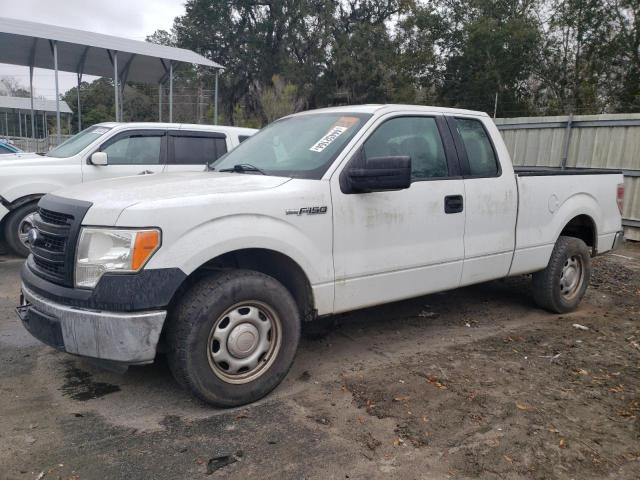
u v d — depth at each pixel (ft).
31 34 44.98
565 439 10.76
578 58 104.68
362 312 18.52
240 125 112.57
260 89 129.80
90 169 25.89
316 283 12.58
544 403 12.21
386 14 135.33
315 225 12.43
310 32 129.08
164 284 10.44
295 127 15.24
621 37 96.89
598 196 19.74
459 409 11.80
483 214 15.84
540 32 107.04
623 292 22.31
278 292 11.91
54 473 9.35
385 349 15.26
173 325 11.01
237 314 11.48
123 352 10.36
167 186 11.99
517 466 9.86
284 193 12.03
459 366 14.15
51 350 14.58
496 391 12.73
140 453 10.00
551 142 38.34
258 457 9.95
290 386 12.85
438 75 125.59
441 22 120.37
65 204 11.28
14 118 134.51
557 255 18.42
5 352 14.39
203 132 29.01
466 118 16.28
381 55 126.21
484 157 16.38
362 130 13.61
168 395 12.27
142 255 10.29
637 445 10.64
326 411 11.66
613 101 101.45
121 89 62.44
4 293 19.62
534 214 17.39
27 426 10.84
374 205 13.41
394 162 12.28
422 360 14.49
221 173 13.98
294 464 9.76
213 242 10.93
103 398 12.08
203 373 11.04
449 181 15.05
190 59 55.52
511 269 16.99
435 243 14.76
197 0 132.36
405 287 14.32
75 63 59.52
